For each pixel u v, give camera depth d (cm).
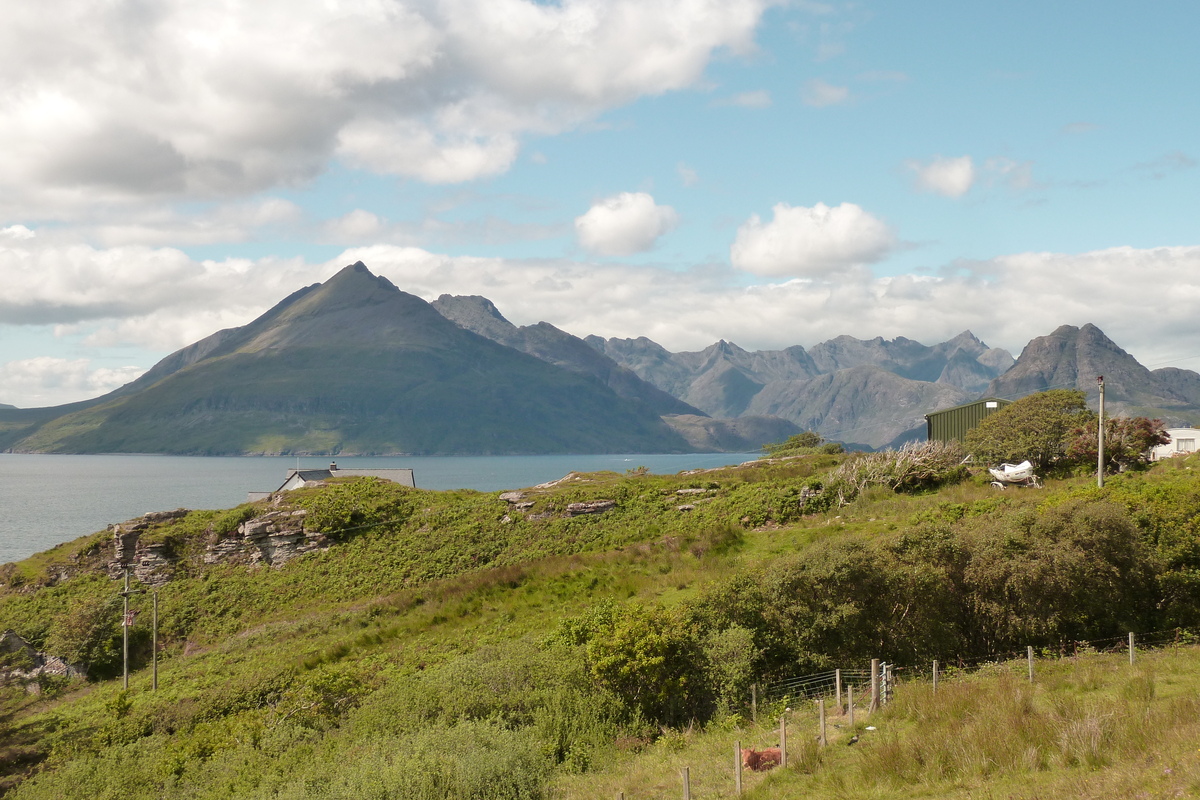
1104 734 1524
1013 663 2631
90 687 6103
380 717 2925
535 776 2203
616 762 2352
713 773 1950
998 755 1555
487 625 4759
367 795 2052
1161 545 3234
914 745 1705
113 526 8819
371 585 6831
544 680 2991
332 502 8188
